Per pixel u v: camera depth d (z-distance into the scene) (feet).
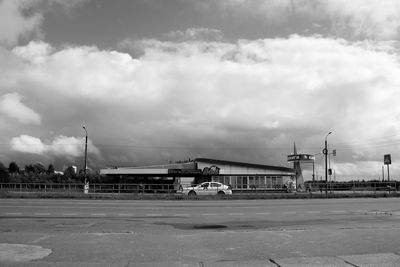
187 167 241.14
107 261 28.25
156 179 254.27
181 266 26.12
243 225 53.06
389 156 164.55
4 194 128.88
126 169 235.61
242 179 229.45
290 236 39.75
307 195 140.46
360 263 26.50
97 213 68.90
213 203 100.83
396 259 27.63
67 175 332.60
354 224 53.06
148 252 31.60
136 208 80.94
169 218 61.67
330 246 34.06
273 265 26.22
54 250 32.12
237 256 30.12
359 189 188.03
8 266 26.37
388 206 89.71
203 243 35.70
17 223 53.36
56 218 60.03
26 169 418.51
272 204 96.68
